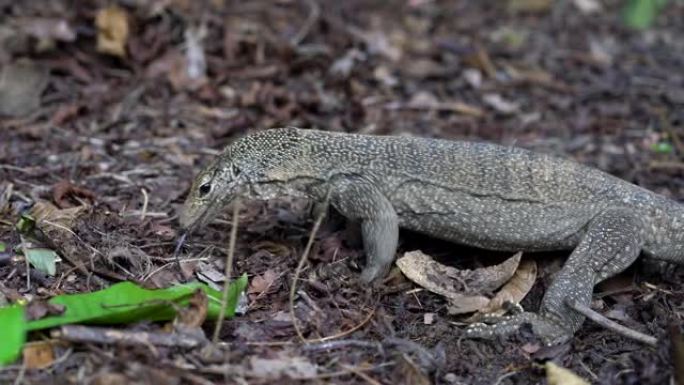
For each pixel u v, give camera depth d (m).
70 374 7.34
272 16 16.66
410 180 9.38
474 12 20.19
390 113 14.40
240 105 13.82
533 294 9.44
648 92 16.06
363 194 9.30
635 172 12.62
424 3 20.12
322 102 13.99
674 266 9.87
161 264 9.39
